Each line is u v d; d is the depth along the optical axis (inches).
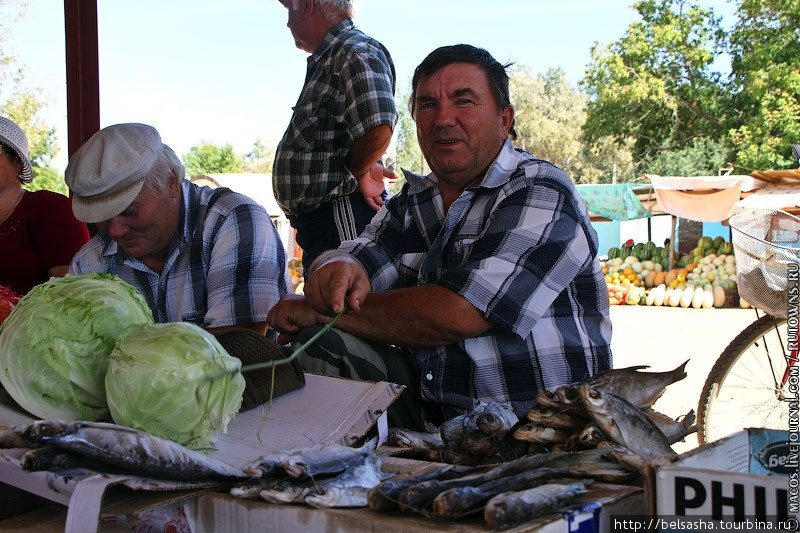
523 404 86.0
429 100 91.4
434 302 82.4
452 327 82.0
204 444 57.4
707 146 1197.7
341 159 135.6
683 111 1208.2
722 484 42.4
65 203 141.6
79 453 46.8
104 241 107.2
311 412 66.7
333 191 136.6
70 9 169.5
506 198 88.7
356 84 130.0
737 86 1157.1
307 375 74.5
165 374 54.1
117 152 92.5
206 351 57.0
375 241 102.4
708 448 46.6
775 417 153.9
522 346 86.4
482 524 43.1
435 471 50.9
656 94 1192.2
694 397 261.6
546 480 48.5
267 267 102.5
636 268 629.0
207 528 50.7
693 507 42.9
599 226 938.1
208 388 55.7
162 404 54.0
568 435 58.2
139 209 94.7
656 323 481.1
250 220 103.7
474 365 86.9
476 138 90.3
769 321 154.2
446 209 97.5
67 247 138.9
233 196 106.0
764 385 159.8
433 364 88.7
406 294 84.9
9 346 60.2
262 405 68.8
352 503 47.1
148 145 94.7
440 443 69.7
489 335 86.9
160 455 47.9
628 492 47.6
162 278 102.9
